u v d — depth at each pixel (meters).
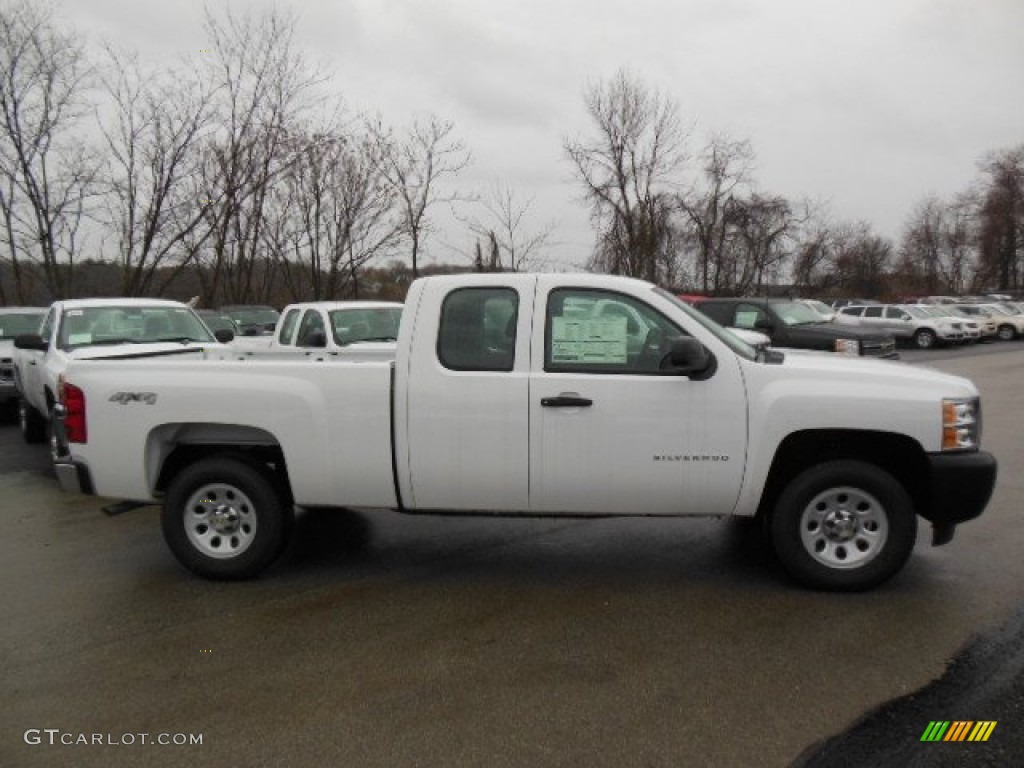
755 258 48.06
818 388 4.24
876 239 71.44
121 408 4.76
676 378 4.30
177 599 4.54
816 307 26.38
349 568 5.03
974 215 77.44
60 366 7.27
